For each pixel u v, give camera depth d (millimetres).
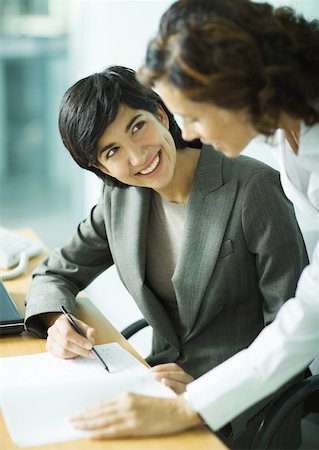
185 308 1531
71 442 1054
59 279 1672
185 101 1021
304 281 1081
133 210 1580
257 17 1022
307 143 1133
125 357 1370
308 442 1698
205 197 1472
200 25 994
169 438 1074
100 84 1361
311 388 1283
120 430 1066
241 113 1025
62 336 1396
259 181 1451
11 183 4531
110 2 2785
